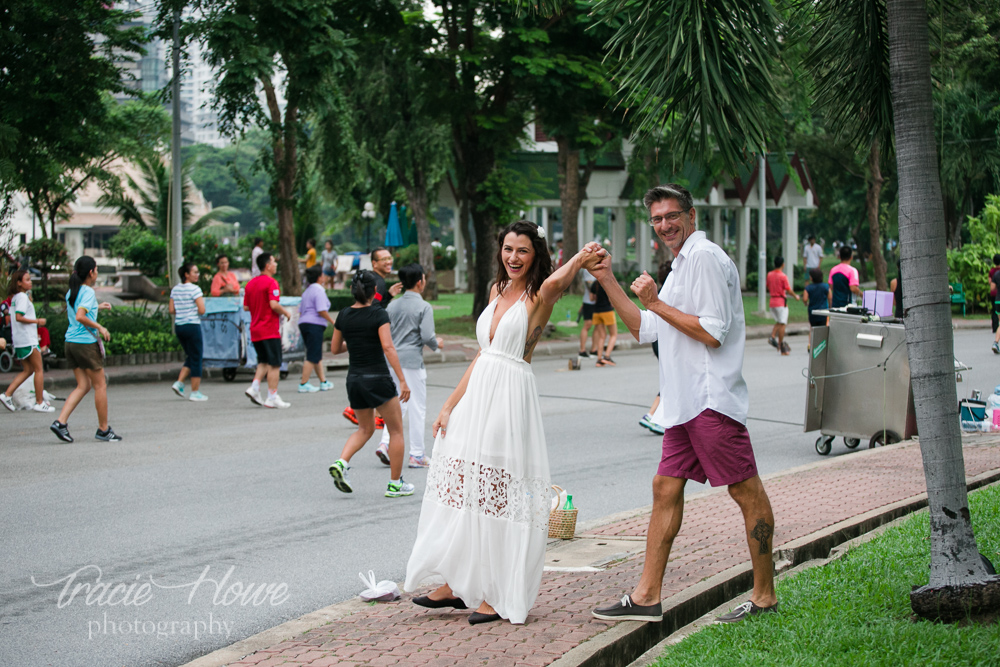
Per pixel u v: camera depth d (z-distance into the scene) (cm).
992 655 377
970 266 2997
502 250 453
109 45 1741
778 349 2028
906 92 439
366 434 779
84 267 1010
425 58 2108
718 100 510
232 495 783
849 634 406
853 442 995
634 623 429
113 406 1305
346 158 2534
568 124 2083
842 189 4722
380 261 930
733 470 430
